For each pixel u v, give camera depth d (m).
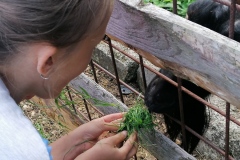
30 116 3.51
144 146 2.18
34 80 1.39
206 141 1.94
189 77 1.64
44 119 3.46
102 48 3.94
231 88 1.47
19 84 1.40
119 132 1.98
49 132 3.37
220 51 1.42
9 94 1.35
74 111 2.85
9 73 1.35
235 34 2.36
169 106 2.37
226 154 1.80
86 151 1.79
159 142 2.04
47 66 1.36
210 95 3.01
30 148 1.26
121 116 2.01
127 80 3.86
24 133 1.27
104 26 1.40
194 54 1.53
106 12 1.35
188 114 2.80
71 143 1.94
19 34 1.23
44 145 1.28
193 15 2.54
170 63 1.68
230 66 1.41
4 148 1.22
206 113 3.02
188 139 3.03
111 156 1.81
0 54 1.27
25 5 1.20
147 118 1.95
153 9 1.63
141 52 1.82
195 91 2.65
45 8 1.20
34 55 1.29
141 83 3.75
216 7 2.47
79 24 1.27
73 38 1.30
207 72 1.52
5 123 1.26
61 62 1.37
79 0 1.24
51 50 1.28
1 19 1.21
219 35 1.44
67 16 1.23
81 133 1.96
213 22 2.49
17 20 1.21
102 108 2.45
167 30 1.58
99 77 4.01
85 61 1.45
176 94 2.35
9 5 1.20
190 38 1.51
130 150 1.92
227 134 1.72
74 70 1.44
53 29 1.24
